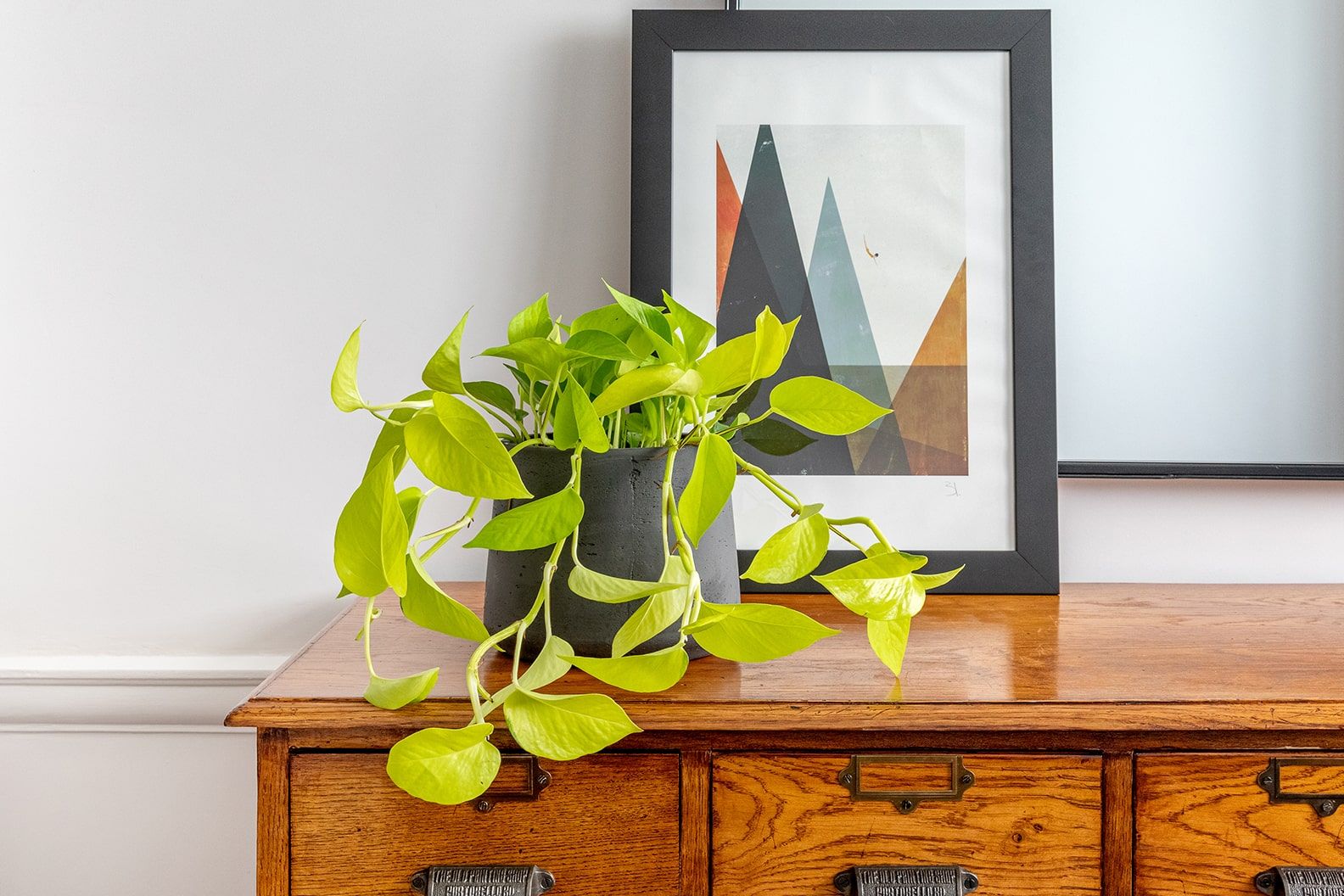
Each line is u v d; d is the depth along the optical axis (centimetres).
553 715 42
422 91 82
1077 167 80
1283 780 50
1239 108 80
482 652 45
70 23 81
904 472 78
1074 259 81
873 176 78
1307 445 81
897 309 78
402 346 83
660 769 50
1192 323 81
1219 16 80
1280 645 61
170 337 82
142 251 82
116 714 83
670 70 77
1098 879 50
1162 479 81
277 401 83
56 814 84
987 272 78
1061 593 78
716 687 52
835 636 64
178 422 83
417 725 48
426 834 50
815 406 51
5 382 82
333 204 82
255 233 82
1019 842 50
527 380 59
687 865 50
